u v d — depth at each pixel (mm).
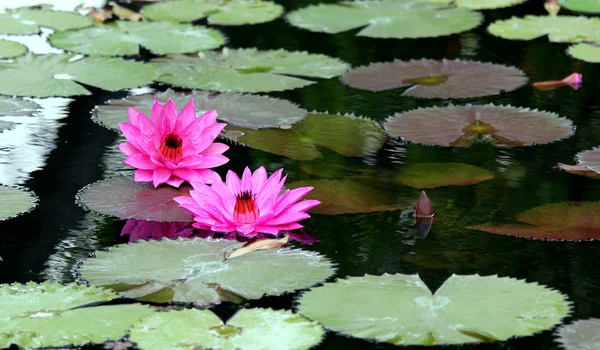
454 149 3211
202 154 2936
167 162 2832
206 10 5156
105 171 2938
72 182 2838
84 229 2512
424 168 3025
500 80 3947
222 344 1826
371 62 4285
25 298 2033
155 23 4812
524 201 2744
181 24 4820
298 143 3240
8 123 3354
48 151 3092
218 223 2529
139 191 2787
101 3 5219
